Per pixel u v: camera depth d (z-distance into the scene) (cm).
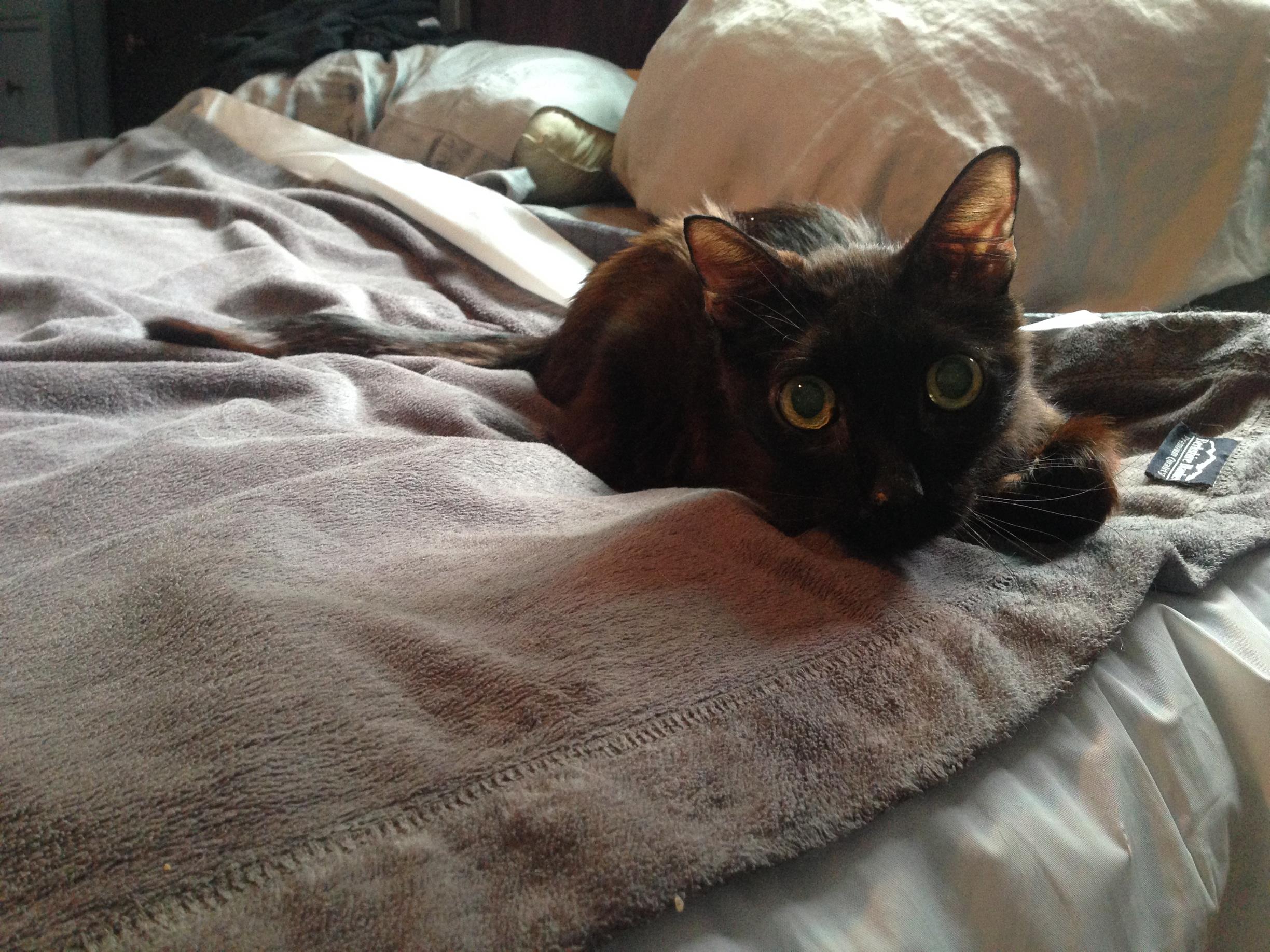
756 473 36
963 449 32
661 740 24
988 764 26
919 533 31
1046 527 32
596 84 80
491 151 75
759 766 24
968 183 32
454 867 21
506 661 25
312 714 23
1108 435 34
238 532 29
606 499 34
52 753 23
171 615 26
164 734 23
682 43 64
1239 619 30
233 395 41
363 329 48
